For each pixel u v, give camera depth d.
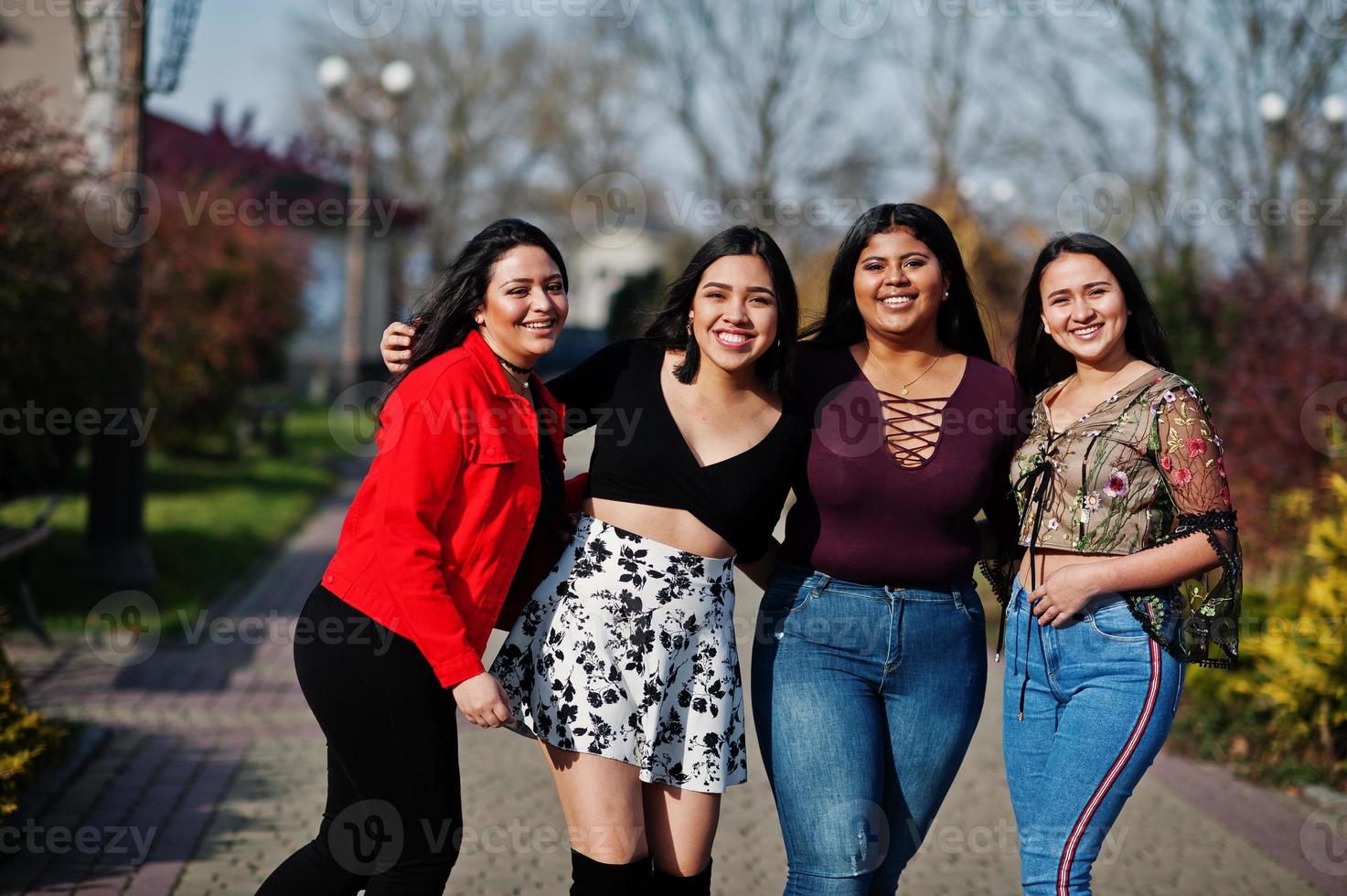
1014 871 4.22
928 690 3.08
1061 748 2.87
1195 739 5.73
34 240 7.33
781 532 6.39
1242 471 8.38
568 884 3.98
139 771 5.01
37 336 7.46
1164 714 2.83
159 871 3.97
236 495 13.45
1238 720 5.84
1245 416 8.70
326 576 2.91
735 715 3.00
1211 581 2.88
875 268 3.10
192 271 13.75
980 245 12.80
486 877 4.02
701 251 3.03
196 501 12.74
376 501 2.78
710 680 2.95
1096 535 2.91
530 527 2.91
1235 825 4.73
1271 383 8.70
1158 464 2.88
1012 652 3.06
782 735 3.04
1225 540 2.81
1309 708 5.37
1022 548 3.07
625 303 29.20
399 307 28.66
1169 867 4.26
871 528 3.03
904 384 3.17
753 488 2.97
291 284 16.56
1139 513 2.90
